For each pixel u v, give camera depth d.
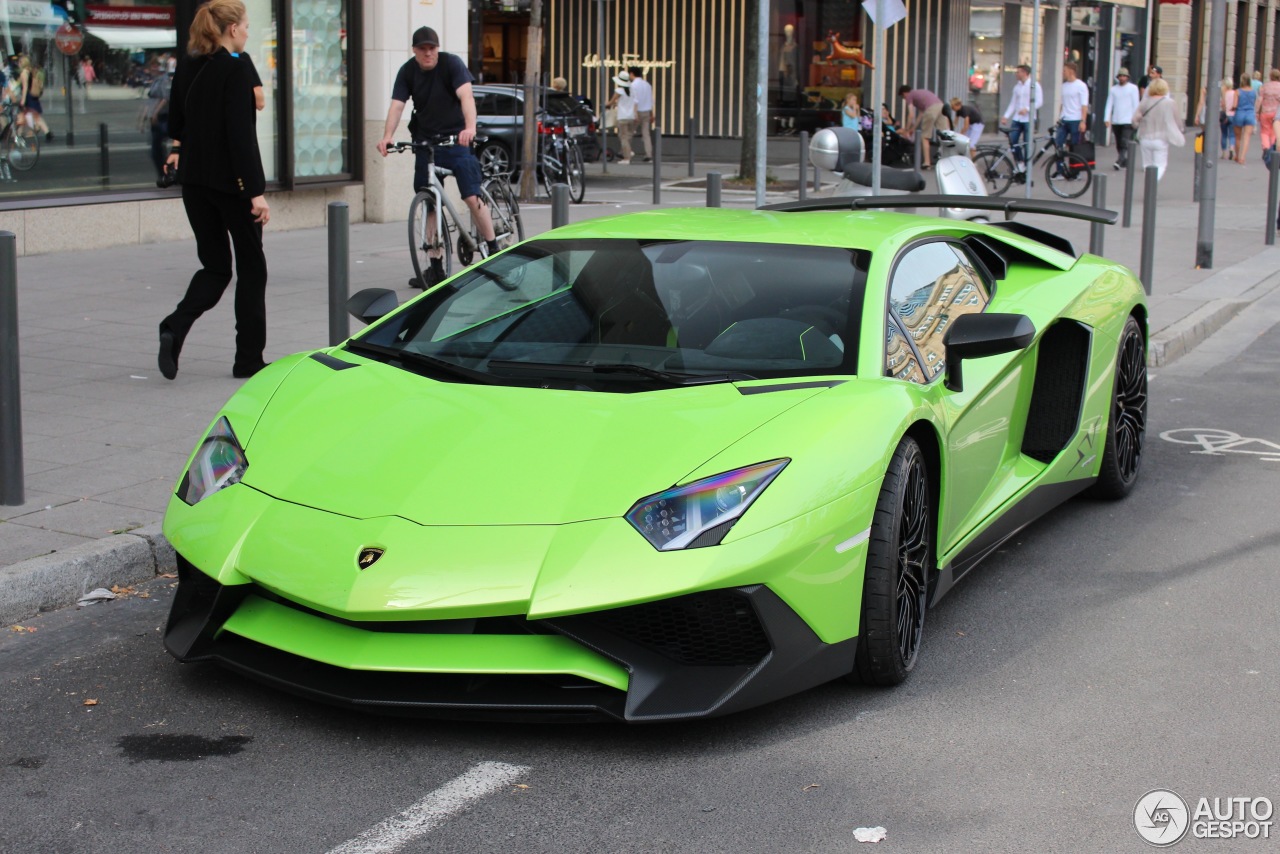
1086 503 5.94
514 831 3.04
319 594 3.32
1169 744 3.54
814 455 3.52
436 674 3.43
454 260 10.91
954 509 4.32
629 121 27.28
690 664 3.39
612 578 3.23
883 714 3.68
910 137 24.56
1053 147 21.62
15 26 11.57
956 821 3.11
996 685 3.91
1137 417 5.98
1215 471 6.49
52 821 3.08
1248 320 10.95
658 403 3.77
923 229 4.89
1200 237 13.05
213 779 3.28
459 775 3.30
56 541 4.71
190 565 3.71
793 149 28.86
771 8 29.06
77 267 11.07
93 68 12.28
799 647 3.43
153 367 7.57
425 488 3.52
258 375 4.41
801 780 3.29
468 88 10.31
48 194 11.88
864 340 4.07
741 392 3.82
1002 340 4.08
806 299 4.25
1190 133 39.66
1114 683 3.94
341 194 14.96
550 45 31.31
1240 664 4.10
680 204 18.11
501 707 3.33
